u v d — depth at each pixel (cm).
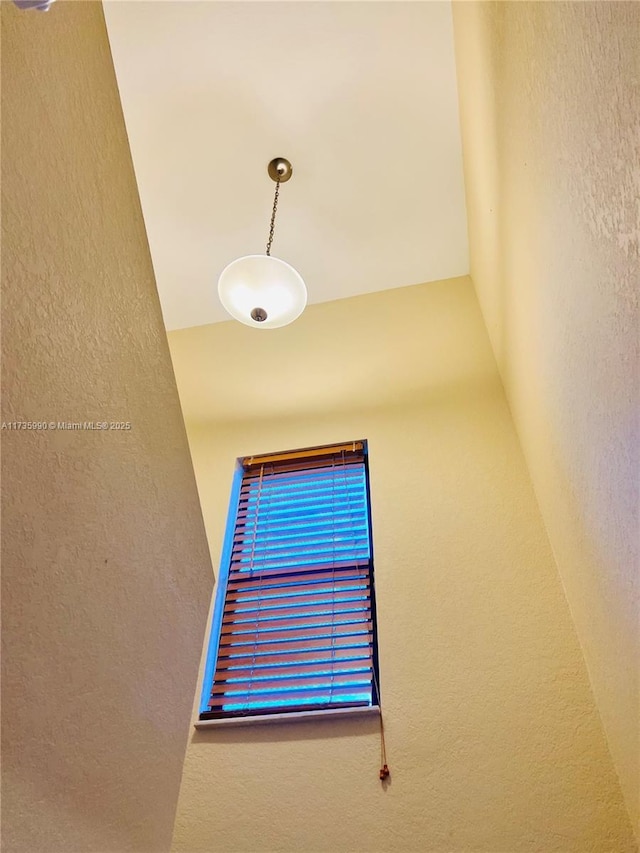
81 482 88
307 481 279
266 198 326
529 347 215
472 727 183
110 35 268
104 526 93
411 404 296
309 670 210
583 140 129
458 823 165
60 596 80
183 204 329
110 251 108
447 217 332
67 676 80
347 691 202
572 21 127
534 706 184
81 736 81
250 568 247
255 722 197
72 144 99
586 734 175
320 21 265
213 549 252
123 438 103
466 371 304
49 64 95
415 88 286
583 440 164
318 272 354
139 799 95
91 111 108
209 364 349
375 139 304
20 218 81
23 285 80
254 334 359
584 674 188
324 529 255
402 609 216
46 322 85
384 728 189
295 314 260
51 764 74
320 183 320
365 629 217
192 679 120
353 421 297
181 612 119
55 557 80
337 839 167
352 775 180
